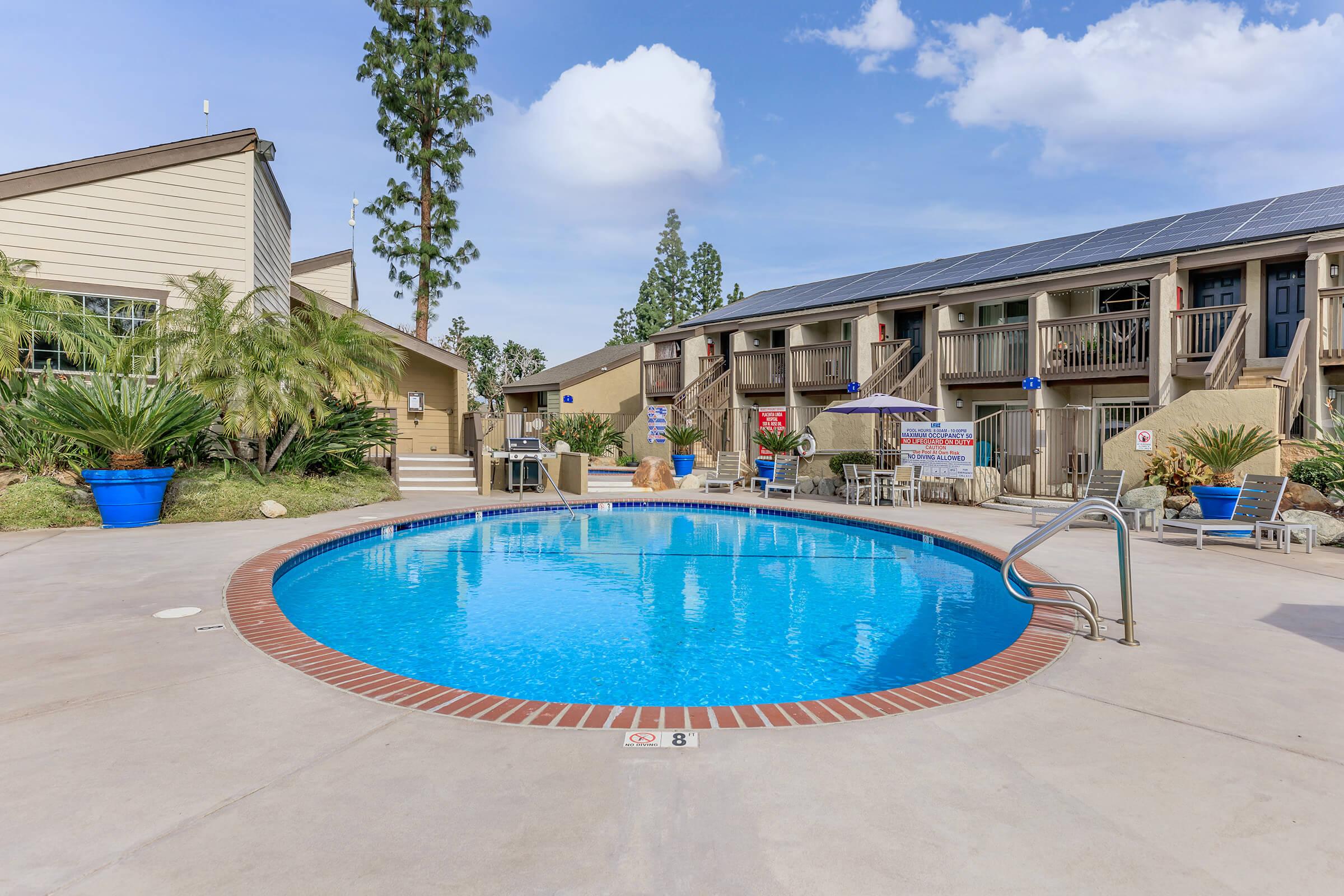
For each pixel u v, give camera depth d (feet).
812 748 10.11
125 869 7.04
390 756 9.72
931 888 6.86
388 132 82.69
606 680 16.28
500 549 33.58
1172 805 8.51
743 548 34.24
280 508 36.45
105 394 31.07
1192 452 33.88
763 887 6.84
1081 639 15.74
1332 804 8.58
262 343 36.42
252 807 8.30
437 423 67.87
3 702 11.61
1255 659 14.28
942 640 19.40
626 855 7.38
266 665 13.57
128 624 16.31
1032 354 53.06
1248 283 45.47
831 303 68.74
